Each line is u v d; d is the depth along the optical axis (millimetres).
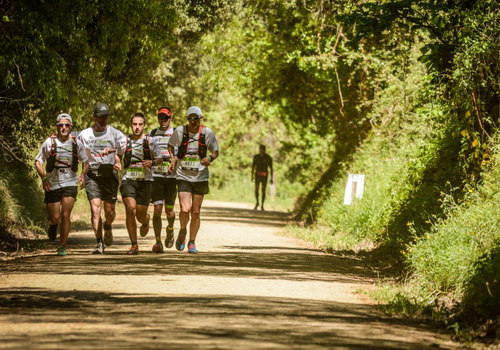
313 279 26188
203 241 40031
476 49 29156
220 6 49531
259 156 84000
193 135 32000
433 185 34844
